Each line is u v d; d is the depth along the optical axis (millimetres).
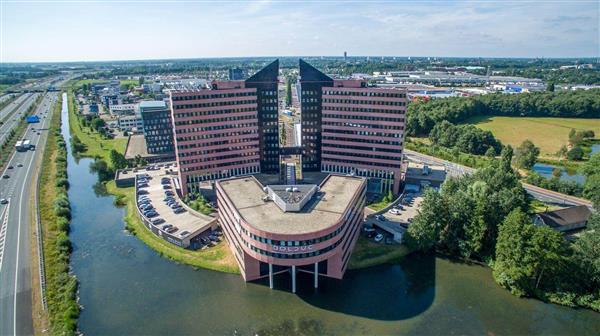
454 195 119750
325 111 166000
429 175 175500
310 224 95375
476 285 98938
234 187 123125
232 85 163250
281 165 182250
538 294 93188
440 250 115562
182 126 152750
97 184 182625
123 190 170500
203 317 87750
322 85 168625
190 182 160750
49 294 92438
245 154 169250
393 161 160375
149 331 83438
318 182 164375
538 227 93750
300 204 103938
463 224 111875
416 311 89250
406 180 171625
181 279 102625
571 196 153875
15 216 136250
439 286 98688
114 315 88438
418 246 111500
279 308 90625
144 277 103688
